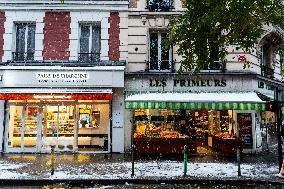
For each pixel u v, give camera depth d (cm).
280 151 1164
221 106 1523
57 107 1683
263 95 1644
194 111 1762
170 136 1584
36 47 1675
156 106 1534
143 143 1570
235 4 1004
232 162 1392
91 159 1445
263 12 1041
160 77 1667
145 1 1705
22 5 1680
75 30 1684
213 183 1056
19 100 1667
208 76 1664
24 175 1088
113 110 1658
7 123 1658
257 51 1748
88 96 1563
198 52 1110
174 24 1192
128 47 1691
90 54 1692
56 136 1667
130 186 1010
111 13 1705
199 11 1073
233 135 1641
